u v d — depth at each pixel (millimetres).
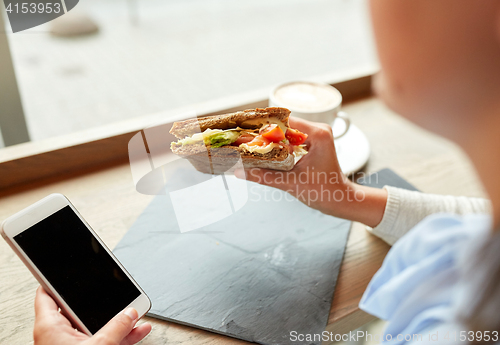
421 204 616
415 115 342
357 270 608
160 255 616
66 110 1874
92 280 509
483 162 319
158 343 527
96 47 2465
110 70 2244
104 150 764
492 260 317
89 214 678
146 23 2918
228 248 627
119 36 2650
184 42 2682
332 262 610
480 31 248
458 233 421
